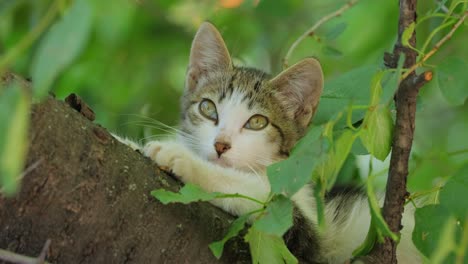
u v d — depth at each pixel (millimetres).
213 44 1631
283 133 1598
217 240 1401
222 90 1612
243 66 1662
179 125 1637
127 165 1385
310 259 1468
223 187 1457
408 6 1406
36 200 1359
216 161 1575
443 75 1396
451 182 1400
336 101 1481
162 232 1387
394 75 1377
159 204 1387
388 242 1406
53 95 1388
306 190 1497
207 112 1609
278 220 1369
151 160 1409
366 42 1720
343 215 1528
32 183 1357
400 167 1398
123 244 1378
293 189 1365
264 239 1388
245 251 1408
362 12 1726
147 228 1383
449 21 1420
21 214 1359
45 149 1359
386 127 1393
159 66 1724
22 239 1361
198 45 1633
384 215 1405
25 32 1584
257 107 1596
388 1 1721
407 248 1531
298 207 1465
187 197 1378
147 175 1392
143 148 1462
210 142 1582
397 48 1401
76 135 1371
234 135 1582
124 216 1378
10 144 1022
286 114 1603
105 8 1450
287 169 1370
